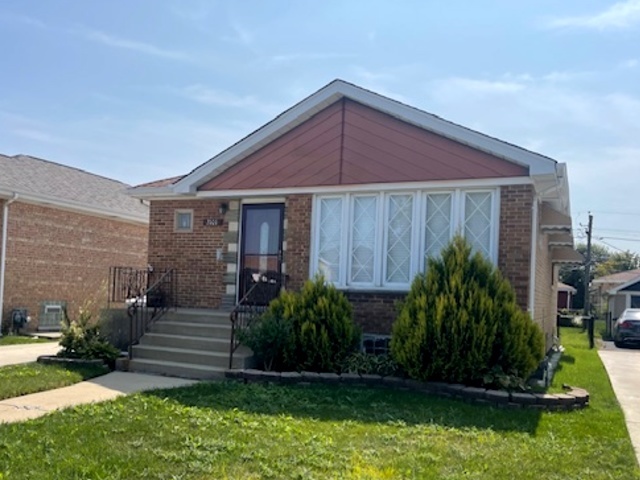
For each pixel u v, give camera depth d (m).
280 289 11.55
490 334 8.38
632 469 5.27
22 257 16.75
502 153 9.78
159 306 12.29
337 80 11.09
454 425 6.64
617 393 9.95
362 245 11.02
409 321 8.73
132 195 13.35
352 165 11.08
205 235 12.87
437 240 10.44
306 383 8.83
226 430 5.96
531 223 9.73
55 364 10.04
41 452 5.11
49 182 18.59
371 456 5.27
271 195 11.97
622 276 38.25
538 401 7.76
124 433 5.76
